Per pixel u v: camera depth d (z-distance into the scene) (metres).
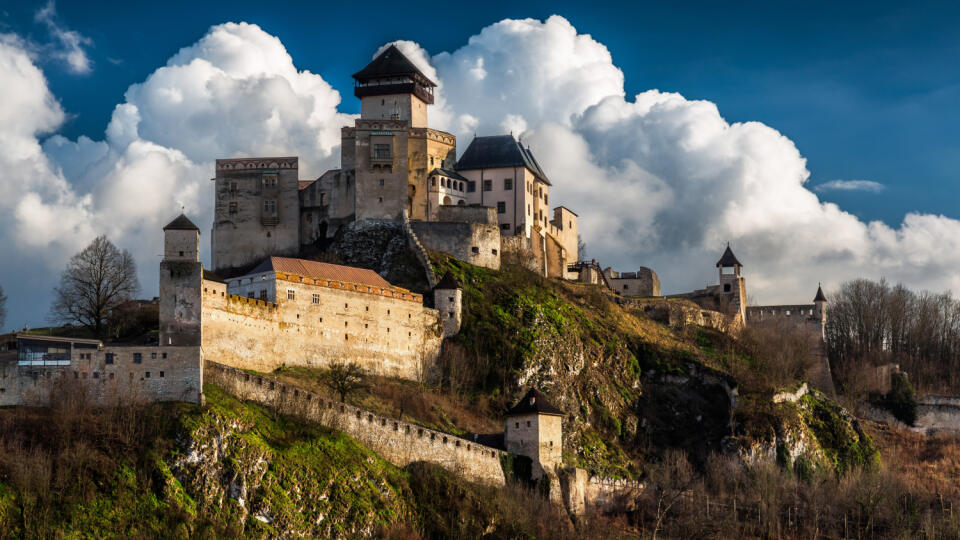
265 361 176.38
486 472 168.88
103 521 130.62
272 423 152.50
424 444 166.25
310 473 147.88
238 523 138.12
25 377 146.00
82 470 133.62
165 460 138.12
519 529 156.75
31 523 127.56
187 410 144.75
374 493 151.50
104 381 147.00
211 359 166.25
